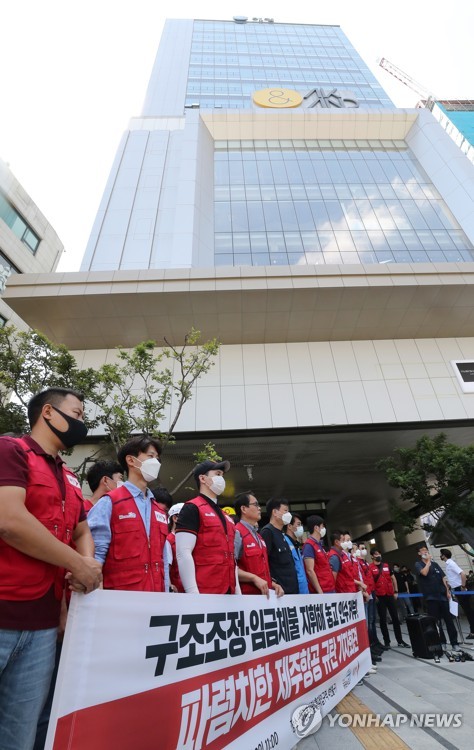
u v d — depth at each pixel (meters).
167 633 1.71
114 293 13.40
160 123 24.89
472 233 18.67
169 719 1.59
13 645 1.24
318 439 14.79
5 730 1.21
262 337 15.02
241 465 17.44
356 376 14.48
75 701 1.25
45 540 1.29
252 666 2.27
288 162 23.22
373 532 30.39
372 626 6.13
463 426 14.09
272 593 2.80
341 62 36.25
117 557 2.13
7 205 21.00
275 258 17.83
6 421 8.18
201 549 2.60
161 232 18.38
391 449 16.47
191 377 14.04
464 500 11.01
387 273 14.19
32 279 13.56
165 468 16.84
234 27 42.91
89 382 8.71
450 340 15.50
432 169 22.23
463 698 3.57
